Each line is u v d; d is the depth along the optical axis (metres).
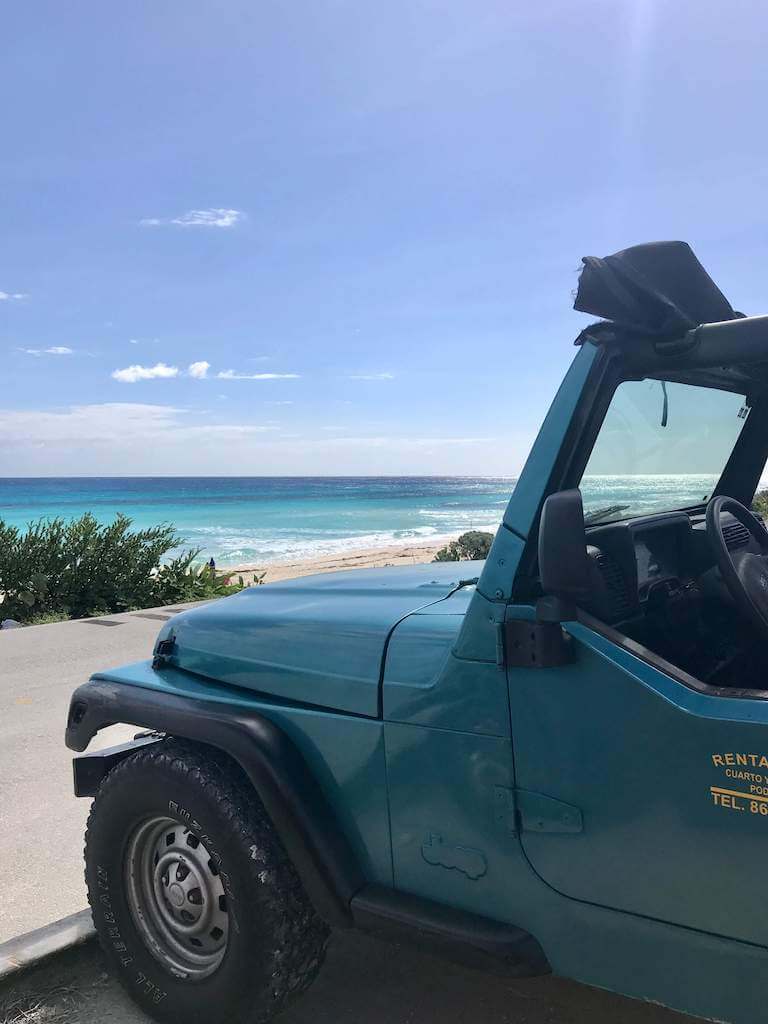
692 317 2.31
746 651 2.43
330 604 2.80
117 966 2.87
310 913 2.53
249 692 2.75
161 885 2.80
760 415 3.04
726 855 1.83
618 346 2.12
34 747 5.55
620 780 1.96
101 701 2.96
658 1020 2.74
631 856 1.96
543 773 2.07
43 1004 2.94
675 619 2.50
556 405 2.12
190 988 2.66
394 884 2.39
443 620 2.40
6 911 3.51
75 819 4.42
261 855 2.46
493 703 2.15
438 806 2.27
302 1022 2.77
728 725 1.80
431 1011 2.82
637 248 2.19
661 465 2.58
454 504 83.25
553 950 2.12
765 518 3.18
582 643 2.00
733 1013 1.87
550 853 2.08
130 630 9.68
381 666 2.41
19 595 11.57
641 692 1.92
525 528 2.11
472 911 2.24
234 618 2.91
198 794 2.56
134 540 12.95
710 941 1.87
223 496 100.25
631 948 1.99
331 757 2.49
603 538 2.31
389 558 29.28
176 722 2.69
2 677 7.48
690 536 2.66
